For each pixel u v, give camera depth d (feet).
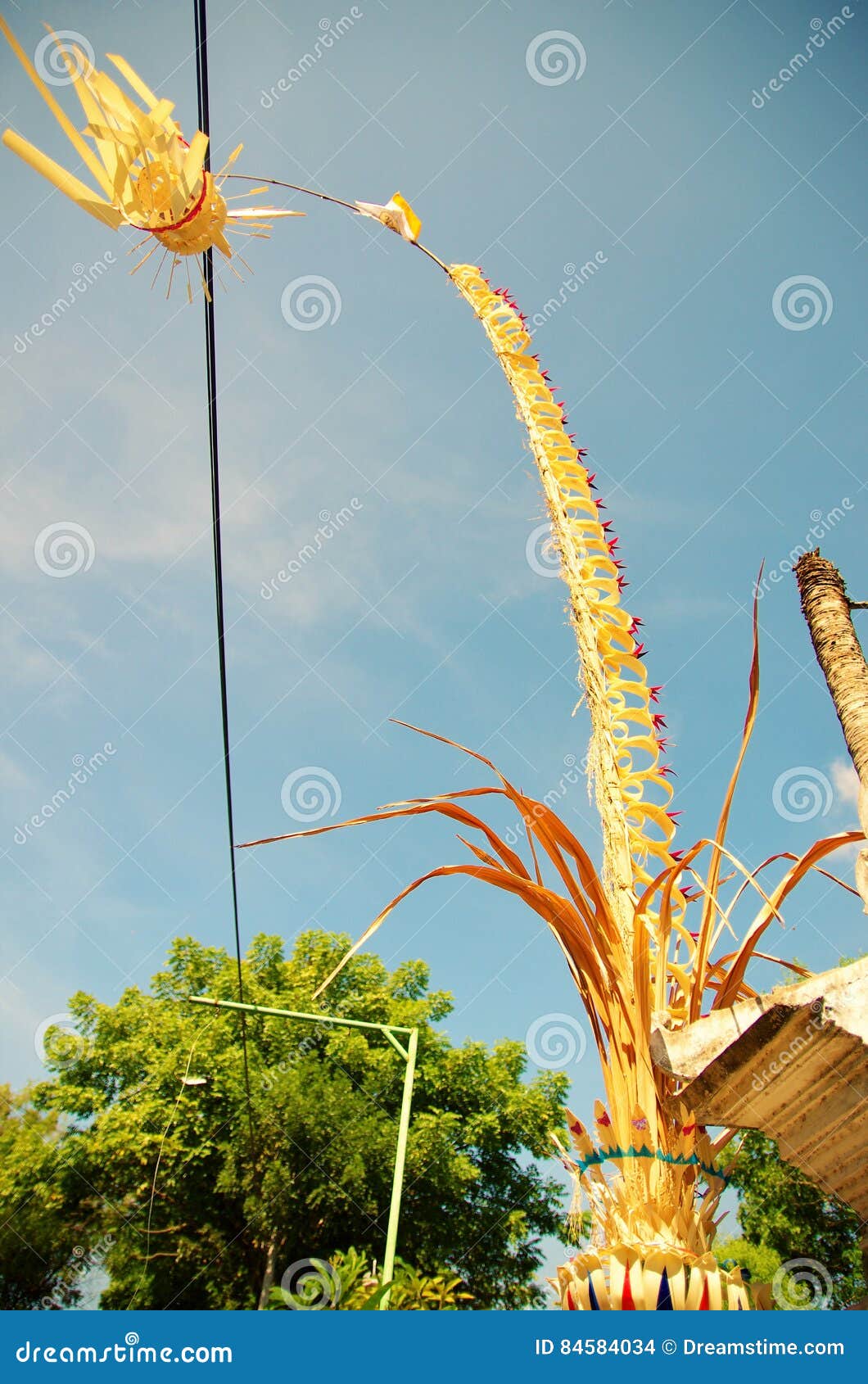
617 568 14.75
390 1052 58.13
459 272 18.19
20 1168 52.34
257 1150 52.37
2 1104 55.11
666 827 12.76
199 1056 56.29
